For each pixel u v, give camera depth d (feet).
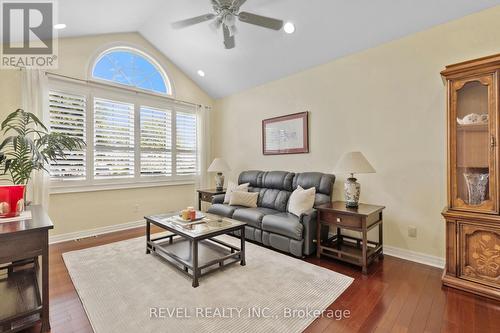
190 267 7.53
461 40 8.09
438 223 8.69
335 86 11.42
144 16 12.52
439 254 8.68
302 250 9.38
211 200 14.69
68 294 6.85
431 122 8.79
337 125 11.38
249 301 6.51
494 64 6.48
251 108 15.56
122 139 13.69
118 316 5.87
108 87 13.16
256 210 11.61
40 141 8.87
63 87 11.64
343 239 10.75
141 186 14.38
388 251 9.81
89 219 12.50
